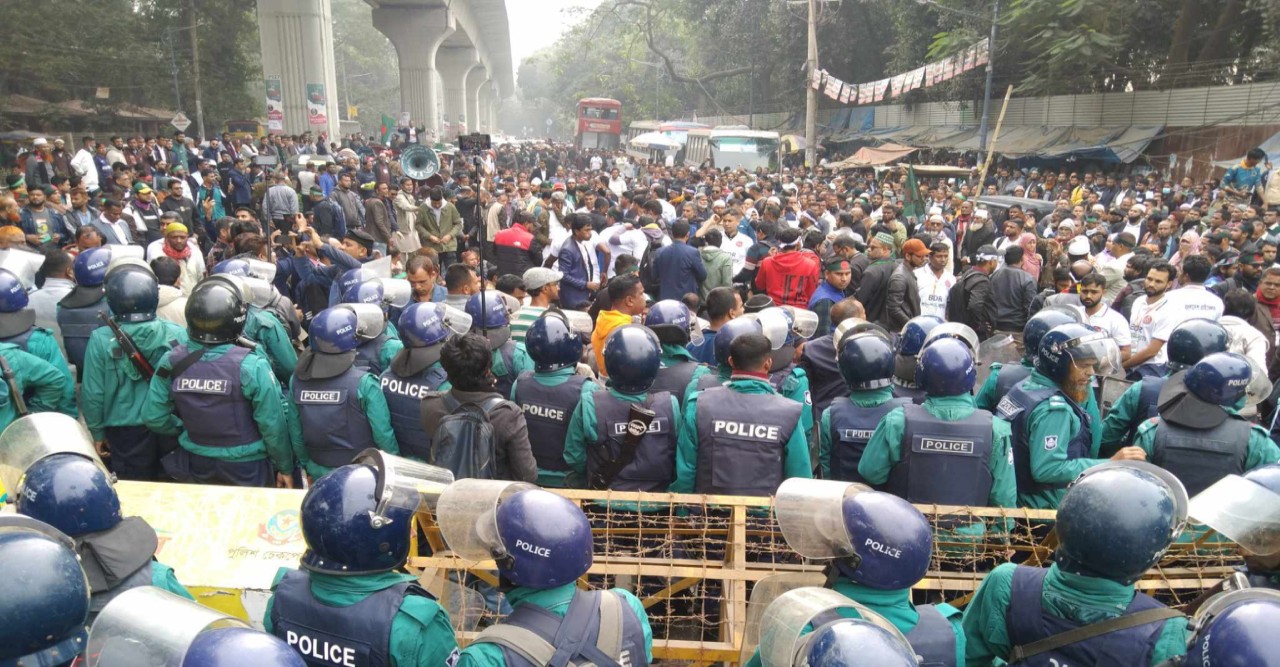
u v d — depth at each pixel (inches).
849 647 73.7
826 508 98.5
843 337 194.7
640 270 415.5
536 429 185.6
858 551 95.7
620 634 94.5
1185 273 292.7
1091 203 836.6
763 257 406.3
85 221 474.6
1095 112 1080.2
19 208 439.2
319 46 1332.4
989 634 105.2
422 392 183.2
